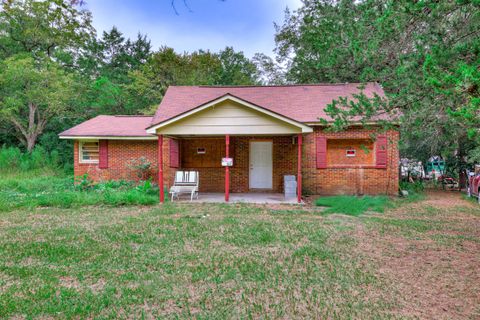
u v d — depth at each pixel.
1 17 19.73
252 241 5.48
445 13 3.98
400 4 4.04
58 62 22.48
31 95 18.97
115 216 7.77
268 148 12.66
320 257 4.63
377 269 4.18
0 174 16.03
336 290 3.54
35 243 5.34
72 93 20.73
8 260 4.53
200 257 4.64
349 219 7.47
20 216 7.79
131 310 3.09
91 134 13.18
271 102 12.95
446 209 9.09
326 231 6.21
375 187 11.61
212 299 3.33
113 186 12.37
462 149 13.39
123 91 24.66
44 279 3.85
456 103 3.96
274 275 3.97
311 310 3.09
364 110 5.26
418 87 4.59
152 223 6.89
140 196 9.83
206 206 9.30
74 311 3.04
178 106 13.23
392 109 5.10
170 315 3.00
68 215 7.93
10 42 20.86
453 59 3.73
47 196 9.95
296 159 12.23
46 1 19.66
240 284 3.70
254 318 2.94
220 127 9.77
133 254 4.78
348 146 12.11
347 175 11.74
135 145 13.68
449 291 3.52
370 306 3.17
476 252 4.92
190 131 9.81
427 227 6.64
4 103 19.20
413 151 15.21
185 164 12.99
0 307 3.10
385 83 5.50
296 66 20.89
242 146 12.63
